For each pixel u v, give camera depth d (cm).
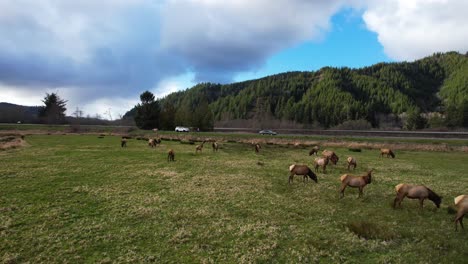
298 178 2220
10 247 1002
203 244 1045
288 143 5497
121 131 8188
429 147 4691
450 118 11575
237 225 1240
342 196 1714
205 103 10594
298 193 1784
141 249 1006
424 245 1073
